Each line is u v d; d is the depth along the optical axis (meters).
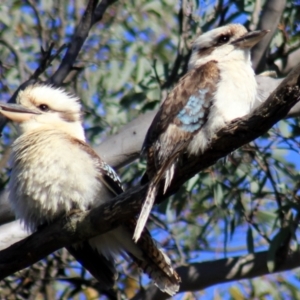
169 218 13.55
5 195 11.55
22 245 9.52
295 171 13.72
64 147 10.20
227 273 12.50
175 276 9.80
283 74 13.55
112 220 9.20
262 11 12.81
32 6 15.02
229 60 10.23
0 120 12.25
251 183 13.18
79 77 15.02
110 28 15.64
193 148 9.30
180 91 9.66
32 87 11.28
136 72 14.18
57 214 10.18
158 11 15.61
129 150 11.97
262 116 8.44
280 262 12.50
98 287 12.48
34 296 13.02
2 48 15.60
